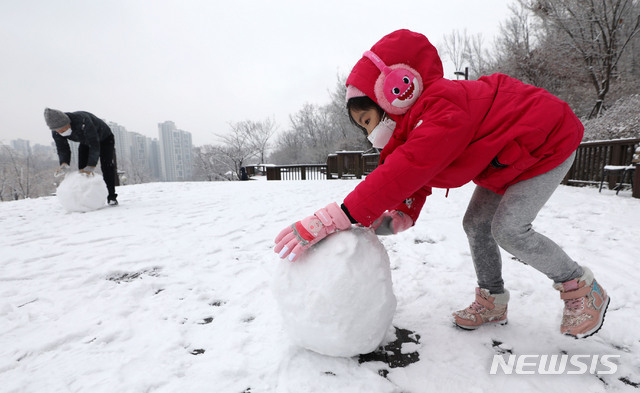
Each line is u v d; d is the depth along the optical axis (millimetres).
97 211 4742
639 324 1517
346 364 1296
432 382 1203
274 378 1231
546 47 15227
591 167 7059
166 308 1824
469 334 1502
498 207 1382
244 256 2699
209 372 1268
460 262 2379
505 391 1151
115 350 1437
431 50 1289
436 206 4473
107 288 2105
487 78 1403
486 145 1227
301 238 1224
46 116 4305
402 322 1623
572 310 1353
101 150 5090
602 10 12375
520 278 2043
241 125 32688
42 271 2420
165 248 2936
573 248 2607
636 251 2529
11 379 1258
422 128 1161
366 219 1228
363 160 12867
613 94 13109
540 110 1245
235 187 7828
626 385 1167
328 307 1185
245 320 1678
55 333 1585
